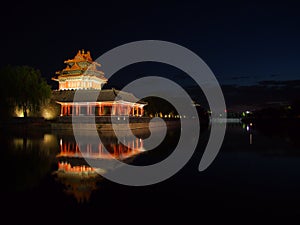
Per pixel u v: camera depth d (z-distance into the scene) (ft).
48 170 63.87
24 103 224.33
